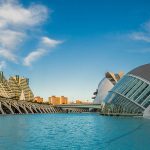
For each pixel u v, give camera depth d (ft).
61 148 67.26
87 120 236.43
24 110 470.80
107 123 167.63
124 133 105.29
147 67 261.03
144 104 236.02
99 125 152.15
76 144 74.69
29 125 157.48
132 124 153.48
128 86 256.73
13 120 213.66
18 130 118.83
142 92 242.17
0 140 82.28
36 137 92.27
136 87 249.14
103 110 323.16
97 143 76.69
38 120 230.89
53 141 81.46
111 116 271.90
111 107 272.51
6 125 150.20
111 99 275.39
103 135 99.30
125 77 271.49
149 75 249.55
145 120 191.83
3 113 372.38
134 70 269.44
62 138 89.86
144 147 68.13
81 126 152.87
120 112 258.37
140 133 104.12
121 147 68.54
